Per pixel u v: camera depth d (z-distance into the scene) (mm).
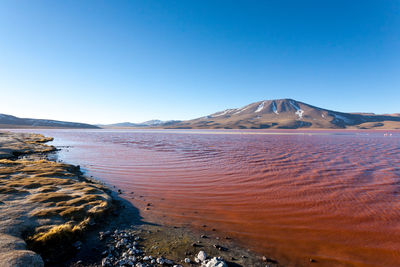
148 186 17812
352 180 19359
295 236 9984
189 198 14961
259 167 25078
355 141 64625
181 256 8242
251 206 13547
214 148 45906
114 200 14242
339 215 12180
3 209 10461
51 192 13594
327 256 8469
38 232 8781
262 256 8391
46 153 38625
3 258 6492
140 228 10523
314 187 17391
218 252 8578
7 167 20922
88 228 10039
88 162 28844
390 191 16203
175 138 85562
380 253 8664
